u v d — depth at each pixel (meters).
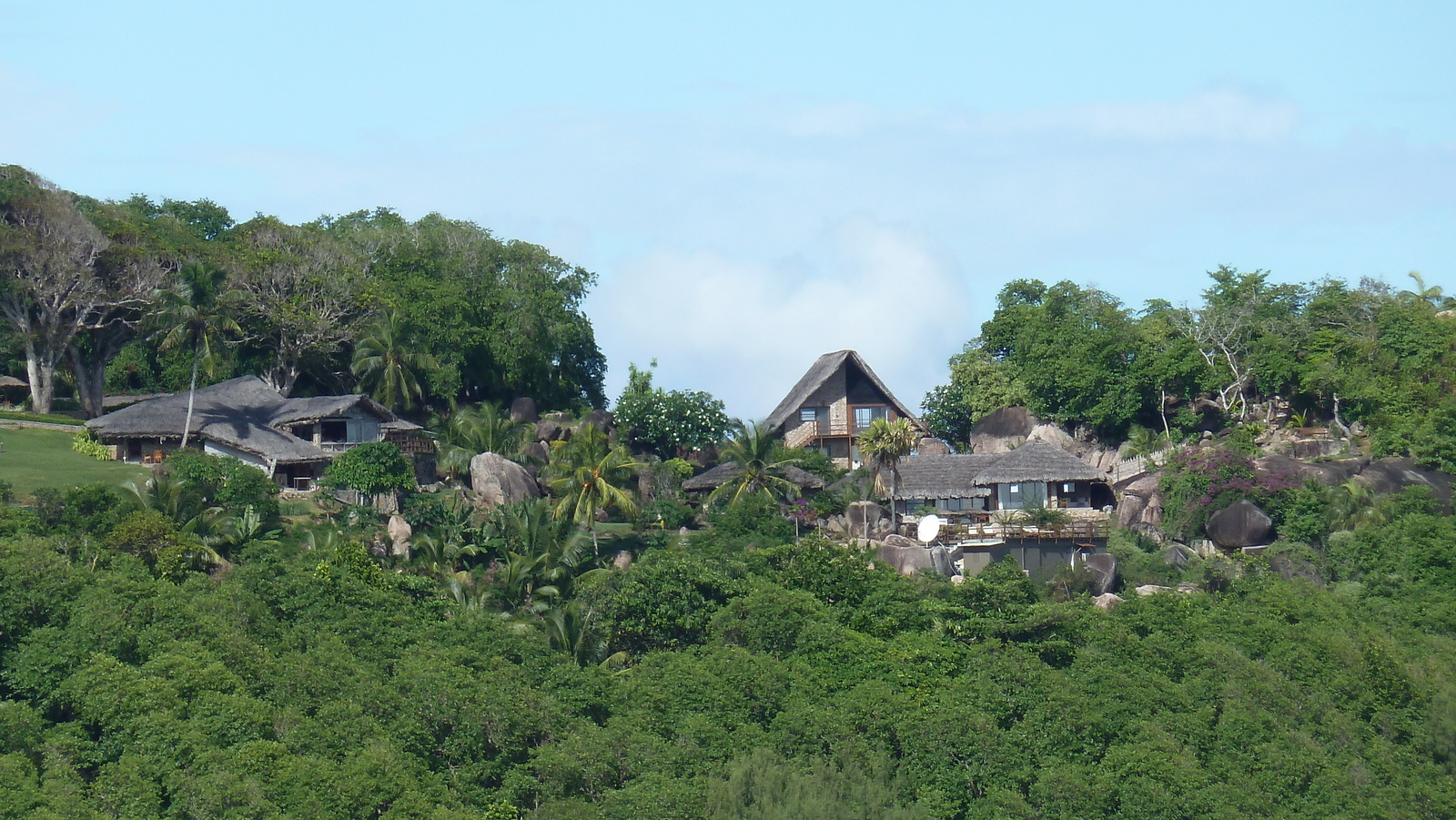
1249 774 141.62
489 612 160.88
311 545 178.62
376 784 114.81
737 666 144.88
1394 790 145.62
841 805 123.31
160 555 157.50
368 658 141.38
